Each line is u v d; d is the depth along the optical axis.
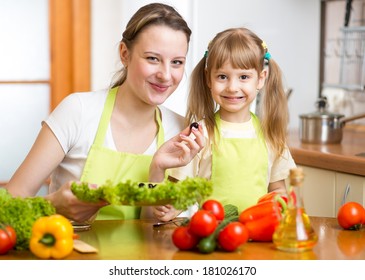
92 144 2.29
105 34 4.43
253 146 2.40
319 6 4.25
